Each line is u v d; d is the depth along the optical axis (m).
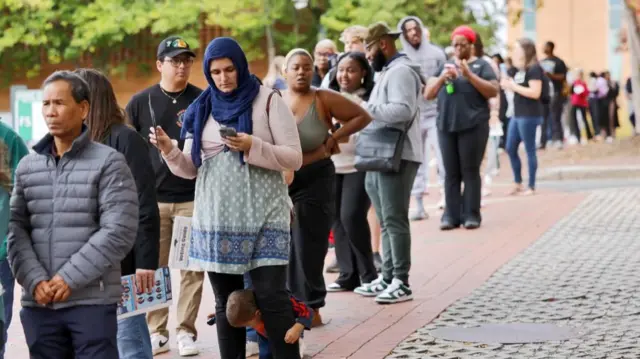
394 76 13.70
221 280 9.84
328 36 47.50
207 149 9.59
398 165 13.71
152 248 9.74
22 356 11.98
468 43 19.41
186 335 11.84
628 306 13.41
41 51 52.12
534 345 11.60
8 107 52.03
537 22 65.56
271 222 9.56
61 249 8.21
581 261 16.77
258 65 50.53
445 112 19.92
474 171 20.17
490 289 14.83
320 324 12.84
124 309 9.41
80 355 8.27
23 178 8.36
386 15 45.19
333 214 12.57
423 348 11.62
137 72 51.12
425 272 16.25
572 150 39.09
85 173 8.25
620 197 24.42
